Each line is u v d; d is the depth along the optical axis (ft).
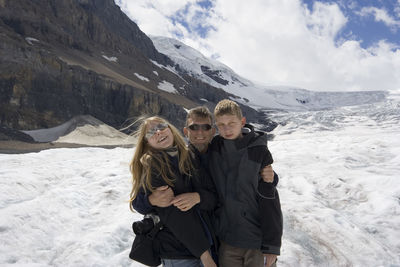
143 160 5.65
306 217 13.28
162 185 5.55
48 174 21.16
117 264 9.73
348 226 12.59
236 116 6.07
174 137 6.01
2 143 104.37
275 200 5.99
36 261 9.88
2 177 18.33
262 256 6.12
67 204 14.51
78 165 25.58
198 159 6.28
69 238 11.44
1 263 9.53
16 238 10.93
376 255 10.52
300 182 19.15
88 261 9.76
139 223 5.77
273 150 32.17
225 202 6.15
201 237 5.57
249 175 5.99
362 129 255.50
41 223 12.21
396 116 271.69
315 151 29.86
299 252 10.39
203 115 7.12
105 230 11.80
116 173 21.63
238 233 6.11
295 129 282.77
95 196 16.24
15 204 14.05
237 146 6.07
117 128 165.48
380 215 14.02
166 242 5.73
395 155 26.03
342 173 20.51
